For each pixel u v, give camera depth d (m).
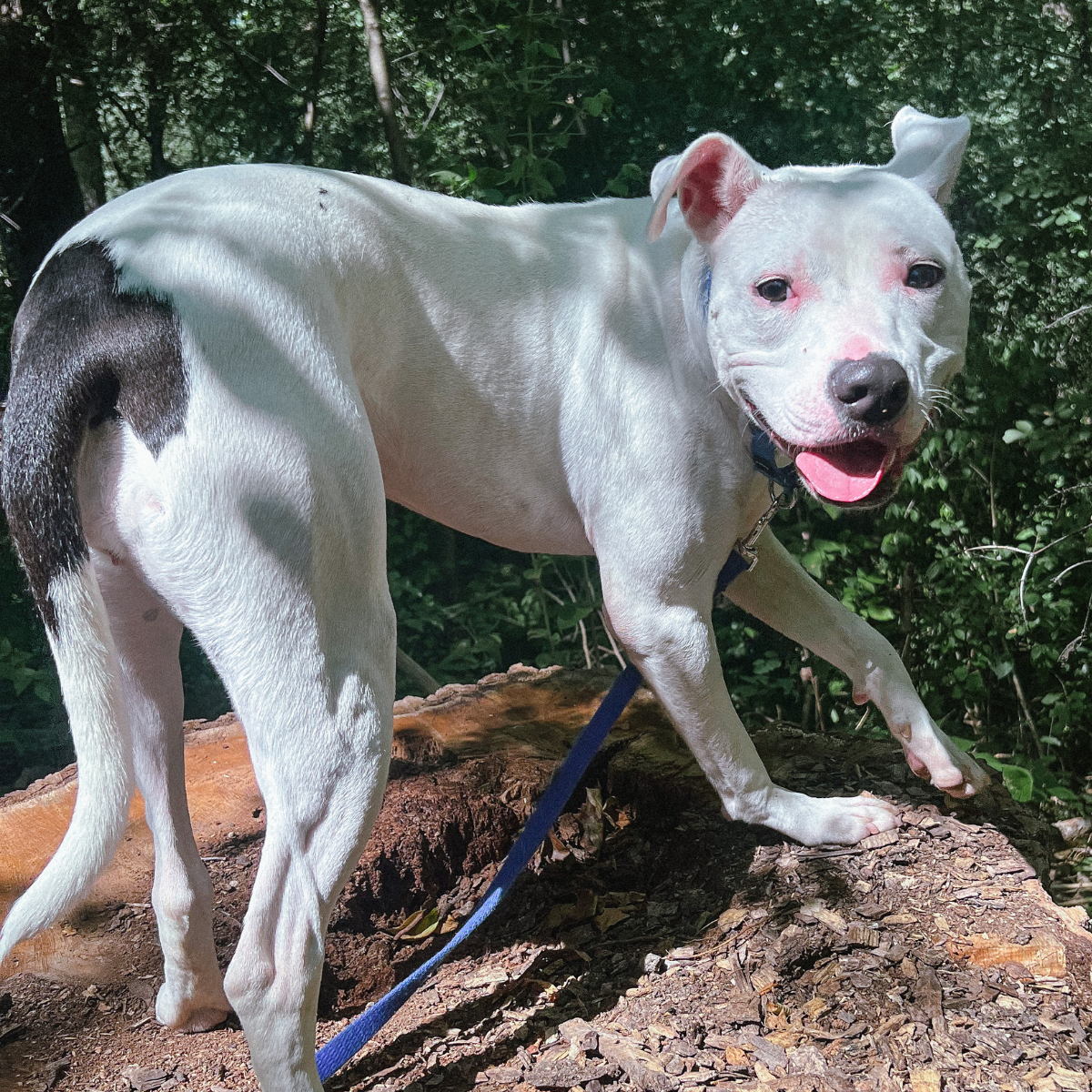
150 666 0.61
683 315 0.65
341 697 0.52
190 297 0.51
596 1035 0.62
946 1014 0.62
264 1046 0.52
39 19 1.92
